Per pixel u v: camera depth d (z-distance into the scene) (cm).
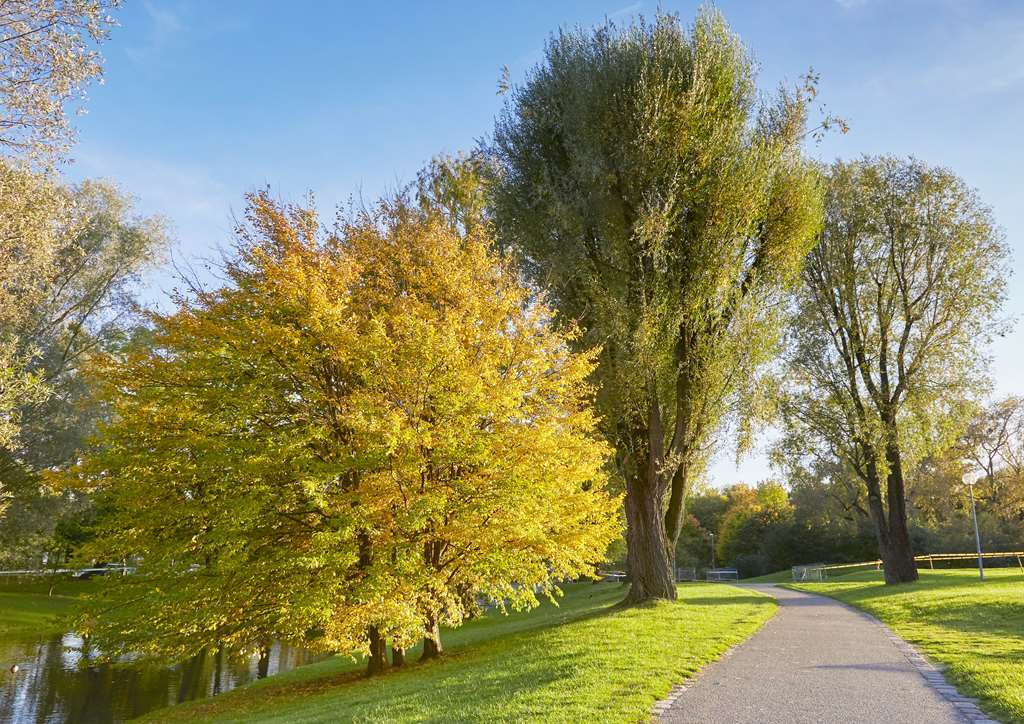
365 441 1252
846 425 3064
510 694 910
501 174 2206
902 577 2978
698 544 9450
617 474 2089
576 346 1934
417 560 1288
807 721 729
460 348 1350
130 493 1312
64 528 4250
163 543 1351
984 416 6156
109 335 3300
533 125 2161
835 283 3109
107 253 3200
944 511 6100
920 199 2966
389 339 1313
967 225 2884
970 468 6166
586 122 1988
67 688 2238
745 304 1956
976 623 1473
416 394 1284
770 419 2005
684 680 952
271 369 1318
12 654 2873
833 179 3120
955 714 753
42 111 1382
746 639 1358
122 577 1420
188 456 1321
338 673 1756
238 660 1471
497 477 1324
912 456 2975
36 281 2025
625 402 1889
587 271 1962
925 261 2986
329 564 1255
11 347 1964
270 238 1484
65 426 3041
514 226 2102
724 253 1905
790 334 3098
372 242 1578
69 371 3153
